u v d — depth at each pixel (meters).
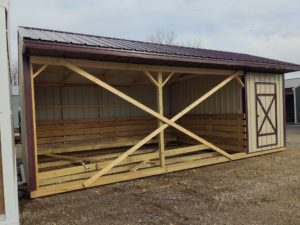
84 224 3.25
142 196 4.18
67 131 7.95
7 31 3.32
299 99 17.75
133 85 9.18
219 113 7.68
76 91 8.16
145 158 6.26
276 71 7.48
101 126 8.54
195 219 3.28
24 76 4.24
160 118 5.56
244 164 6.24
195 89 8.57
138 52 4.70
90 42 4.72
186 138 8.98
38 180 4.61
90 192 4.45
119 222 3.27
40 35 4.71
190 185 4.69
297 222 3.12
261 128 7.21
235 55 7.84
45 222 3.34
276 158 6.81
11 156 2.96
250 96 6.98
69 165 6.33
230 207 3.63
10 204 2.94
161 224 3.18
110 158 6.79
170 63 5.50
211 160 6.26
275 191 4.23
